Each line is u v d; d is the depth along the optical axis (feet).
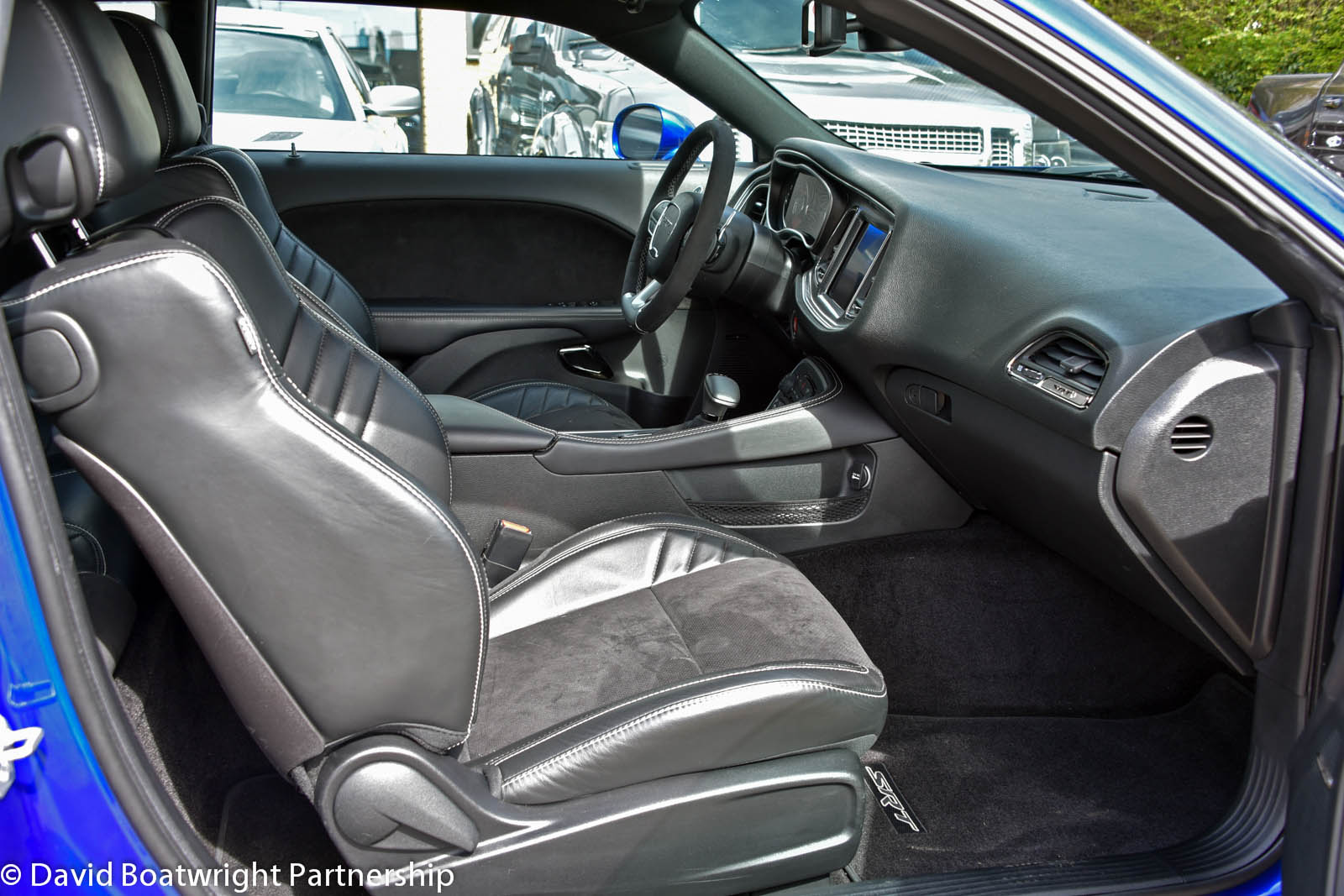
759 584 4.94
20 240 2.88
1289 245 3.46
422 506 3.23
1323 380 3.78
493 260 8.81
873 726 4.22
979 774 5.78
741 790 3.89
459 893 3.62
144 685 4.14
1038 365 4.66
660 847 3.84
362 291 8.59
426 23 9.91
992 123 7.58
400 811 3.43
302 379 3.76
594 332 8.47
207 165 4.28
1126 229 5.50
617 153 8.88
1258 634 4.25
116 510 3.00
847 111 7.88
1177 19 21.70
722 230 6.61
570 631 4.67
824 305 6.32
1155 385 4.11
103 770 2.94
